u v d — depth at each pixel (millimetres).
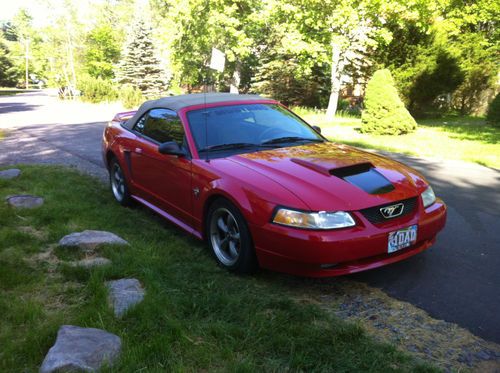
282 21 19234
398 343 2875
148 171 5082
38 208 5379
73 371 2381
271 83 26906
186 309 3162
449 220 5320
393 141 11297
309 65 18219
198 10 26234
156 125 5199
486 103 21312
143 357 2574
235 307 3209
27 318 3012
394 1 14961
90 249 4133
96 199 6141
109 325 2896
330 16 16422
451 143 10969
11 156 9773
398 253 3672
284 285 3682
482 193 6465
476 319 3188
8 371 2494
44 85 94875
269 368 2545
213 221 4051
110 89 34062
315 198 3432
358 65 20578
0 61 88062
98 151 10266
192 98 5141
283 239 3381
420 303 3418
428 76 16391
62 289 3443
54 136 13180
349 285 3711
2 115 22172
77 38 44062
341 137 12031
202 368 2555
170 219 4801
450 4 19109
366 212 3451
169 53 30578
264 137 4656
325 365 2555
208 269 3912
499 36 21891
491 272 3943
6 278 3566
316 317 3123
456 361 2695
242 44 24109
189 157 4379
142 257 3939
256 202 3559
